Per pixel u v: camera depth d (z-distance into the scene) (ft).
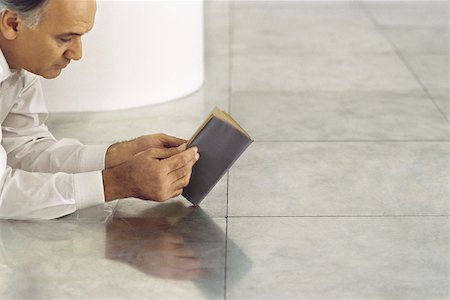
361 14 18.03
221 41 15.38
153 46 11.05
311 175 8.69
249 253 6.99
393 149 9.50
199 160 7.54
